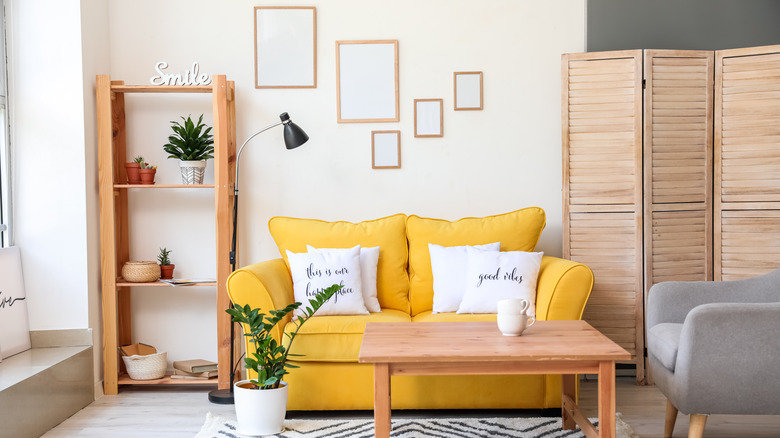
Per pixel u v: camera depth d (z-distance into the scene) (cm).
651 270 388
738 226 386
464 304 352
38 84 374
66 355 350
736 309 257
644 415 333
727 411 261
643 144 387
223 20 420
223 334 384
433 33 421
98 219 393
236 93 423
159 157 421
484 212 425
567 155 396
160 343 425
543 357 240
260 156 423
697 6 418
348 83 422
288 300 354
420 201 425
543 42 420
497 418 326
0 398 280
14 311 359
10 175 371
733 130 385
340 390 329
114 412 349
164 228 422
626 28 418
